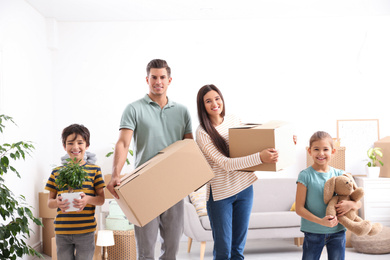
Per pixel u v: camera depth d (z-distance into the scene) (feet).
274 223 17.72
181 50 21.26
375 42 21.33
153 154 9.86
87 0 17.90
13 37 15.97
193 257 17.95
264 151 9.36
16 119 16.01
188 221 17.39
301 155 21.30
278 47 21.30
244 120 21.26
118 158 9.59
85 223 9.94
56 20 20.71
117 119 21.12
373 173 19.66
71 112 21.01
